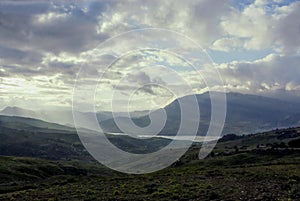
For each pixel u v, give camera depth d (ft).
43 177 403.95
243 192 103.60
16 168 402.11
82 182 175.63
